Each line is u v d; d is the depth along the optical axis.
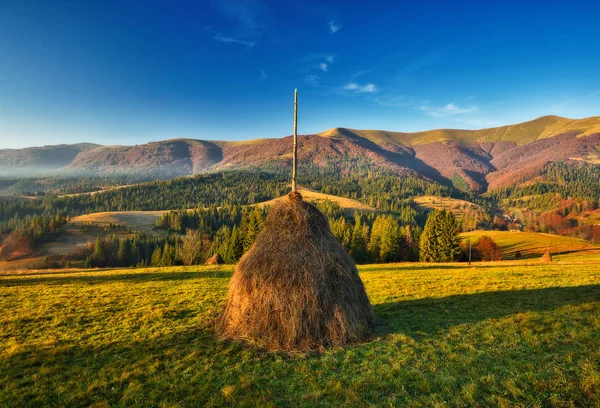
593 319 10.39
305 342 9.36
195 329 11.71
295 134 11.91
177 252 75.38
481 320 11.49
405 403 6.44
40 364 9.20
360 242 75.19
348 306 10.14
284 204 11.37
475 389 6.70
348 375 7.66
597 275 21.42
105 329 12.27
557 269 26.84
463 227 147.12
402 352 8.84
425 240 68.06
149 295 18.84
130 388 7.48
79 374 8.39
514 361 7.89
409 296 17.27
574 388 6.45
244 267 10.63
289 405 6.59
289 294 9.70
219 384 7.53
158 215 174.62
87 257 99.69
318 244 10.63
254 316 9.91
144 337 11.08
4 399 7.29
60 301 17.39
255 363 8.48
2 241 119.06
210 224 144.12
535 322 10.71
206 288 20.95
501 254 76.69
